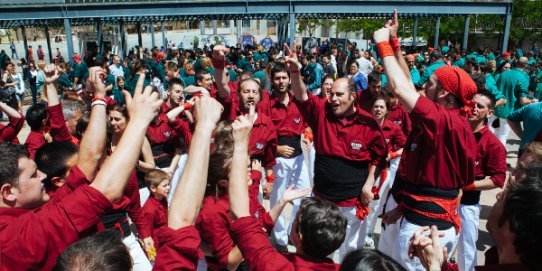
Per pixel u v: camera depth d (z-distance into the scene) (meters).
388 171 4.92
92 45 21.27
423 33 32.56
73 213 1.72
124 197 3.37
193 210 1.71
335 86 3.81
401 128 5.41
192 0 15.98
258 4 16.34
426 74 9.14
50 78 3.69
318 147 4.06
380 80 5.28
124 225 3.39
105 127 2.18
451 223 2.96
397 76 2.61
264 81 8.88
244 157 2.01
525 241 1.53
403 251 3.10
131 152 1.77
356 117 3.91
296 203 5.02
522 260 1.57
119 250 1.56
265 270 1.79
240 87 4.67
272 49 20.06
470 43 32.59
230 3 16.20
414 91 2.65
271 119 5.02
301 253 2.16
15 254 1.69
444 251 2.02
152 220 4.29
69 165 2.70
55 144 2.78
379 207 5.00
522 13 28.88
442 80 2.88
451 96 2.88
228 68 12.06
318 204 2.17
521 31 29.61
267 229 2.92
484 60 15.20
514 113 5.06
